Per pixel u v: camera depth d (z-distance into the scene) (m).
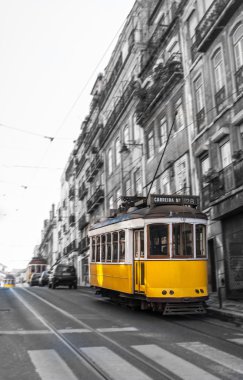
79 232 47.25
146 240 12.04
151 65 24.77
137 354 6.74
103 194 35.41
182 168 20.28
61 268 29.47
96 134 38.53
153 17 26.08
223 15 16.06
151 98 23.56
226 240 16.39
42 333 8.79
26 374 5.63
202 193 17.75
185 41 20.34
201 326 9.73
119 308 14.00
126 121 29.66
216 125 16.97
